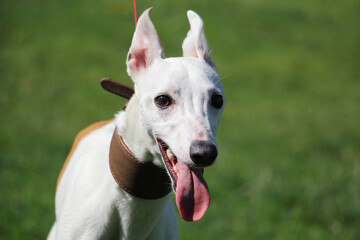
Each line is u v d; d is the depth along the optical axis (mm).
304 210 7605
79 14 18297
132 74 4137
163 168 3963
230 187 8102
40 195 7004
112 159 4004
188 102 3816
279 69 17234
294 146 10641
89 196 4152
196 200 3631
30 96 11742
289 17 23438
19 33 16188
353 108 14555
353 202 7762
